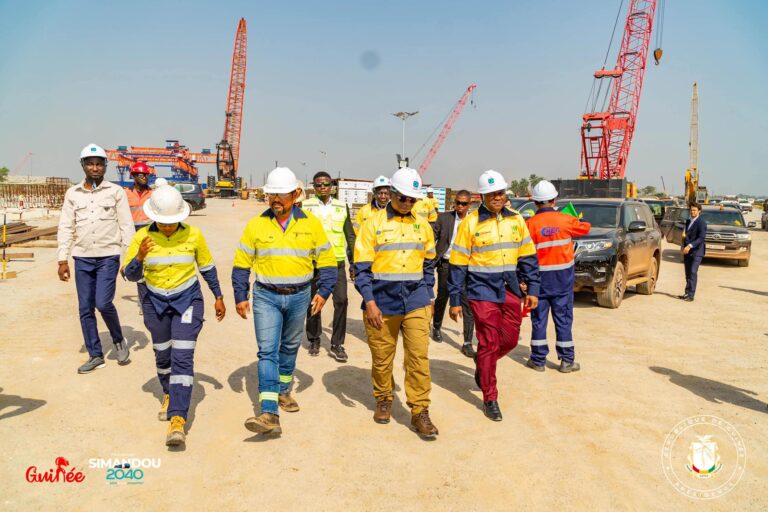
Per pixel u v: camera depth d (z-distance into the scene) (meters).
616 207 9.93
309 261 4.10
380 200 5.93
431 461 3.60
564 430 4.14
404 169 4.12
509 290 4.52
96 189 5.14
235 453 3.63
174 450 3.65
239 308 4.00
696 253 9.91
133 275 3.91
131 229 5.34
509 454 3.73
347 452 3.70
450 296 4.46
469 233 4.43
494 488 3.28
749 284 12.48
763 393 5.00
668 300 10.05
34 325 6.76
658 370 5.66
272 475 3.36
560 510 3.06
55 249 14.68
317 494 3.16
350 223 5.81
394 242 4.06
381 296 4.10
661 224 22.39
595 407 4.61
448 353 6.28
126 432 3.90
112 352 5.74
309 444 3.80
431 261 4.26
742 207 61.75
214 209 40.88
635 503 3.15
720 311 8.98
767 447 3.90
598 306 9.27
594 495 3.23
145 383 4.87
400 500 3.12
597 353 6.29
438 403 4.67
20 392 4.58
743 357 6.17
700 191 49.25
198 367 5.39
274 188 3.88
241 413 4.29
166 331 4.04
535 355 5.64
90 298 5.15
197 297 4.03
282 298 4.02
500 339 4.52
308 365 5.64
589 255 8.75
